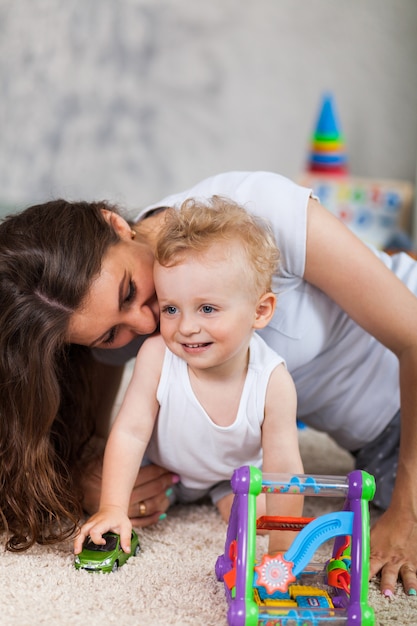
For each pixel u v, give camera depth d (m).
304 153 3.45
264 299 1.24
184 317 1.19
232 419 1.30
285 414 1.29
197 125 3.44
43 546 1.32
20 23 3.37
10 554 1.27
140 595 1.14
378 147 3.44
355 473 1.06
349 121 3.43
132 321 1.26
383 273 1.31
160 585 1.18
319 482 1.06
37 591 1.13
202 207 1.24
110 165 3.45
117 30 3.39
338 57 3.39
